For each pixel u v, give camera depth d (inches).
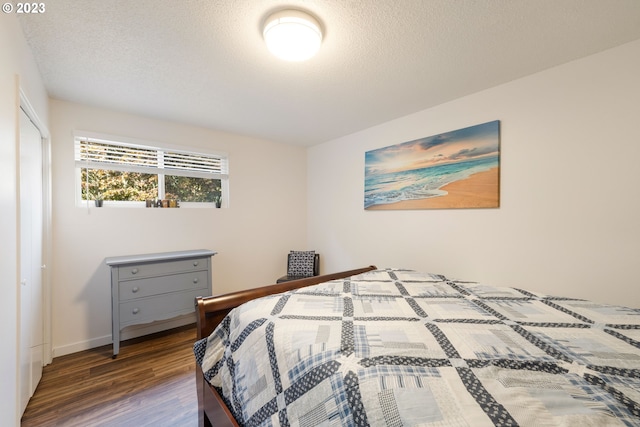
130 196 108.5
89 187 99.7
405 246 111.2
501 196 85.1
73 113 93.9
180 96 90.4
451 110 95.8
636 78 63.6
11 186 48.0
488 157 87.0
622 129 65.4
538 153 77.8
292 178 153.2
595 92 68.7
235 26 57.2
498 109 85.0
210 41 62.1
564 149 73.5
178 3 50.8
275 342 41.3
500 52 67.7
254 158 139.0
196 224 121.0
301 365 36.2
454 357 34.3
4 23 45.4
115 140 101.6
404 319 47.3
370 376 30.5
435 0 50.8
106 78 78.0
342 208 138.1
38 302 75.2
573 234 72.5
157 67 72.8
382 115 108.9
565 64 72.9
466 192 92.2
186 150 118.4
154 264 95.3
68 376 78.6
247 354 44.4
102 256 99.0
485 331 42.3
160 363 86.0
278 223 147.7
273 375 39.3
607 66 67.0
